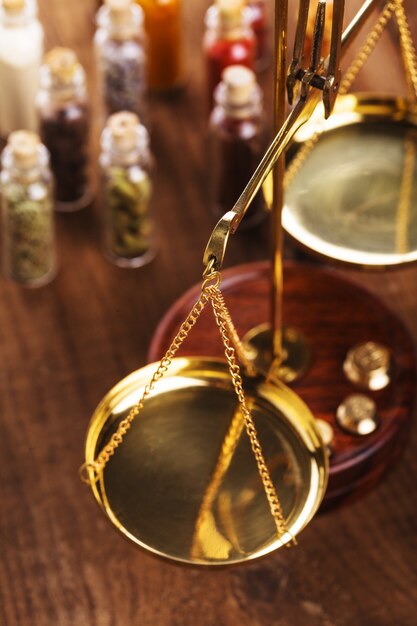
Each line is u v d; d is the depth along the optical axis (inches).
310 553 21.5
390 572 21.5
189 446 19.0
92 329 23.8
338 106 21.5
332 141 21.4
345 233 20.3
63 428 22.8
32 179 23.5
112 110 25.8
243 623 21.1
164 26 25.7
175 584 21.4
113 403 18.9
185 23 27.4
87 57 27.1
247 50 25.7
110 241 24.4
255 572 21.4
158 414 19.1
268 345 22.4
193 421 19.1
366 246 20.1
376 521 21.8
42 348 23.5
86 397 23.1
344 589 21.3
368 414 21.8
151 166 24.1
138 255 24.4
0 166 26.3
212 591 21.3
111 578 21.5
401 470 22.3
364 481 21.8
